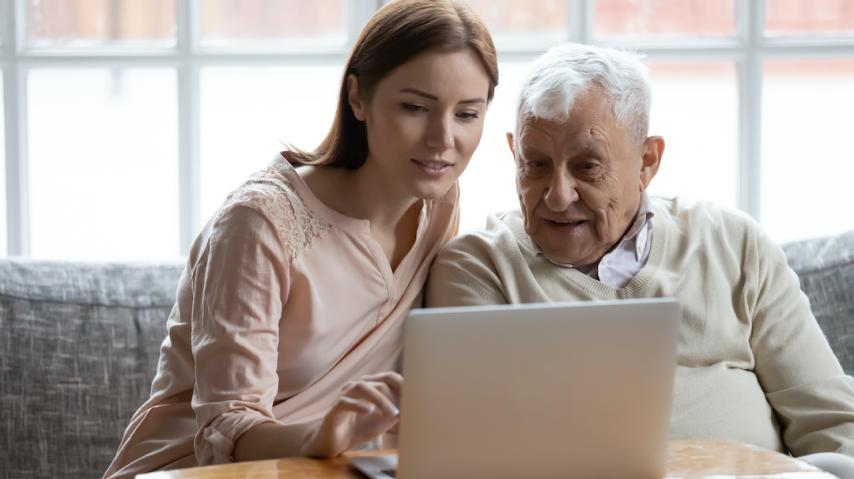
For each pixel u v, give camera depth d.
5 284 2.40
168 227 2.89
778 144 2.87
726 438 2.08
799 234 2.90
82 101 2.83
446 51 1.91
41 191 2.86
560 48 2.11
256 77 2.84
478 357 1.40
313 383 2.02
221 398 1.82
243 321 1.87
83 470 2.34
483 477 1.44
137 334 2.41
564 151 2.03
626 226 2.15
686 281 2.16
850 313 2.46
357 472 1.54
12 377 2.35
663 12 2.83
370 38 1.97
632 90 2.05
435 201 2.21
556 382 1.43
